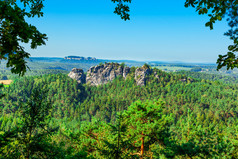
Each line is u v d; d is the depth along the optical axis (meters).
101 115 150.25
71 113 160.62
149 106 14.02
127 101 190.38
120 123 10.68
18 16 3.20
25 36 3.17
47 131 10.09
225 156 8.72
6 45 3.16
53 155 9.84
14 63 3.34
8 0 3.50
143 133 13.09
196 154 9.07
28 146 8.91
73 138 14.21
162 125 13.73
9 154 8.66
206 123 120.06
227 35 3.18
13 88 188.38
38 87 9.97
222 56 3.43
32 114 9.37
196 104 174.62
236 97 194.88
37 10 4.59
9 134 7.66
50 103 9.94
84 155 10.74
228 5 2.93
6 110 145.62
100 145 13.12
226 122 137.88
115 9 4.29
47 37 3.46
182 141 11.52
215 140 10.25
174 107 170.38
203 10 3.19
